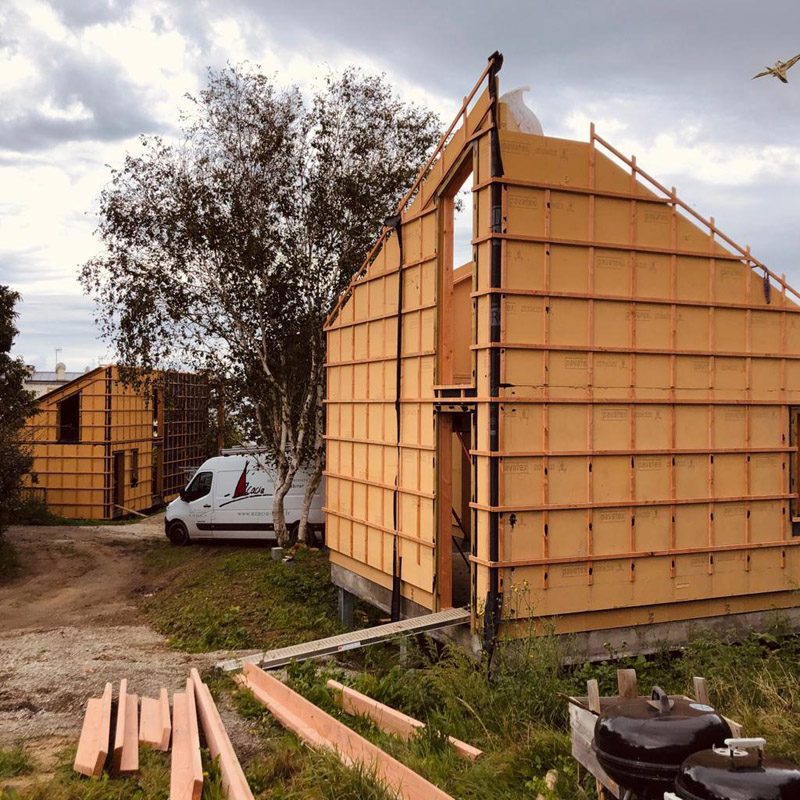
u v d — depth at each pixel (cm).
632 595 974
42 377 5809
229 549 2052
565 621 946
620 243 973
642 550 979
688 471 1012
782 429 1077
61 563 1997
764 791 370
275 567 1709
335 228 1870
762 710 730
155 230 1891
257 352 1914
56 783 628
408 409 1160
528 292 921
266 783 662
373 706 819
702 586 1015
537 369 930
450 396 1027
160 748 713
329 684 901
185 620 1398
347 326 1395
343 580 1399
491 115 917
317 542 2011
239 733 793
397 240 1211
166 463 3278
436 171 1087
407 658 1003
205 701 821
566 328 945
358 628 1366
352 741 708
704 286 1027
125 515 2889
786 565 1066
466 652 933
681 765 407
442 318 1080
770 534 1061
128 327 1877
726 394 1037
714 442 1030
